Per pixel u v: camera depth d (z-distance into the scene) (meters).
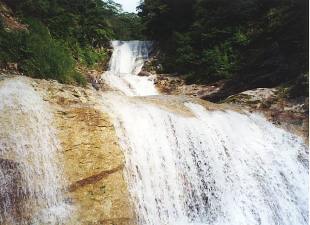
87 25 24.23
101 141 10.38
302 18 17.17
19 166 9.13
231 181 12.23
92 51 23.25
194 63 20.38
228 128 13.16
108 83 18.23
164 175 11.19
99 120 10.61
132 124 11.18
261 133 13.70
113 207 9.89
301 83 15.30
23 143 9.39
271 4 20.11
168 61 22.00
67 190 9.55
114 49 24.97
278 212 12.17
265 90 15.95
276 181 12.77
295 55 16.89
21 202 8.98
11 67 12.91
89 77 18.02
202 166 11.96
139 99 12.88
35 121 9.82
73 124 10.23
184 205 11.24
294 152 13.59
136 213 10.20
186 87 19.02
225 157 12.45
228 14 21.14
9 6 17.77
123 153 10.58
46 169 9.45
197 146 12.11
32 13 18.92
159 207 10.76
